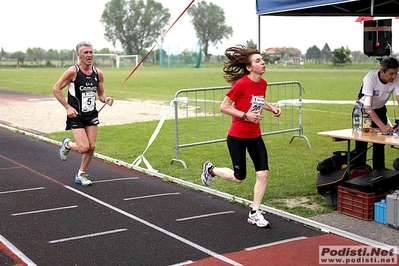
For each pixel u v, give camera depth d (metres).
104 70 62.34
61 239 5.33
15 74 50.41
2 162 9.10
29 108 18.78
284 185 7.40
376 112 7.07
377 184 5.84
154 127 13.38
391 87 6.61
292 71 52.50
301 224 5.77
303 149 10.14
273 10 7.00
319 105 18.33
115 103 20.34
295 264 4.66
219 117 15.34
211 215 6.11
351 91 25.02
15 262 4.76
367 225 5.66
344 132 6.43
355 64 74.19
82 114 7.21
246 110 5.66
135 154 9.78
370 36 6.43
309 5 6.37
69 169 8.55
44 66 82.00
